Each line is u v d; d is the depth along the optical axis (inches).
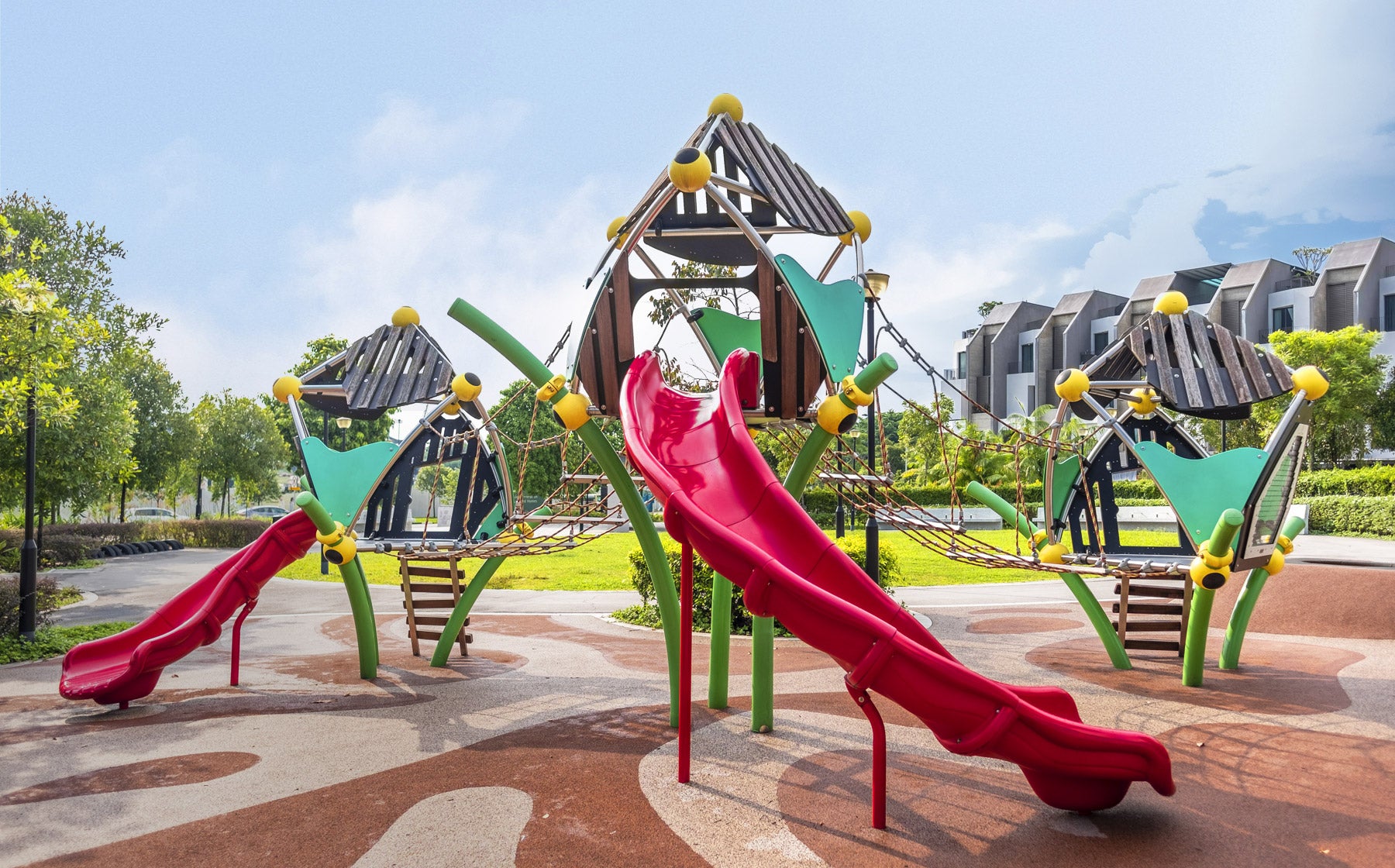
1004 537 1083.3
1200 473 318.3
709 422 279.1
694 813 208.5
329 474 373.1
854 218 325.4
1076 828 197.9
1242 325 1857.8
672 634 291.6
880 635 189.0
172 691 353.1
